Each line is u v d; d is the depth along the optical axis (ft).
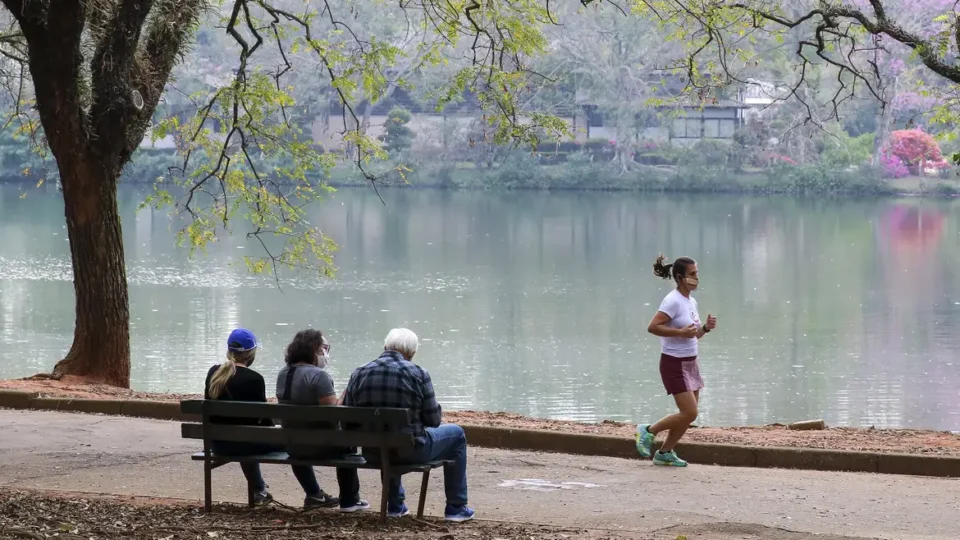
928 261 200.85
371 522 29.19
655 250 219.82
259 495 31.86
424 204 314.55
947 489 36.24
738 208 303.48
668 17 62.28
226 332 124.67
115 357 61.82
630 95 334.65
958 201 321.11
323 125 339.57
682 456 41.81
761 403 93.61
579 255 211.82
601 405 92.17
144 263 188.14
